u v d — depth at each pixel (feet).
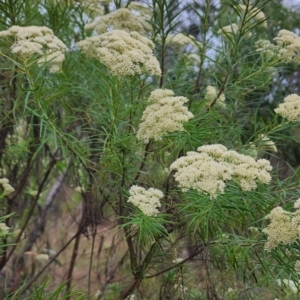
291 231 7.02
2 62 12.98
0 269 14.28
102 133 9.76
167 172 9.89
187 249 11.04
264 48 11.22
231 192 7.63
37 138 12.62
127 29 10.77
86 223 12.51
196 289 11.50
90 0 12.50
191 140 8.55
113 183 10.64
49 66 9.87
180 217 9.12
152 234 7.75
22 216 16.89
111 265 15.21
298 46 10.40
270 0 9.86
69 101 11.64
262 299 10.92
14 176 14.71
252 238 8.27
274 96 16.69
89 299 14.02
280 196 8.23
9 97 12.80
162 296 11.13
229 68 10.75
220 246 8.51
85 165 10.00
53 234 20.95
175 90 11.71
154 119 8.13
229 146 10.28
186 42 12.15
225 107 11.50
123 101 9.21
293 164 17.78
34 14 11.80
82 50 10.93
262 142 10.08
